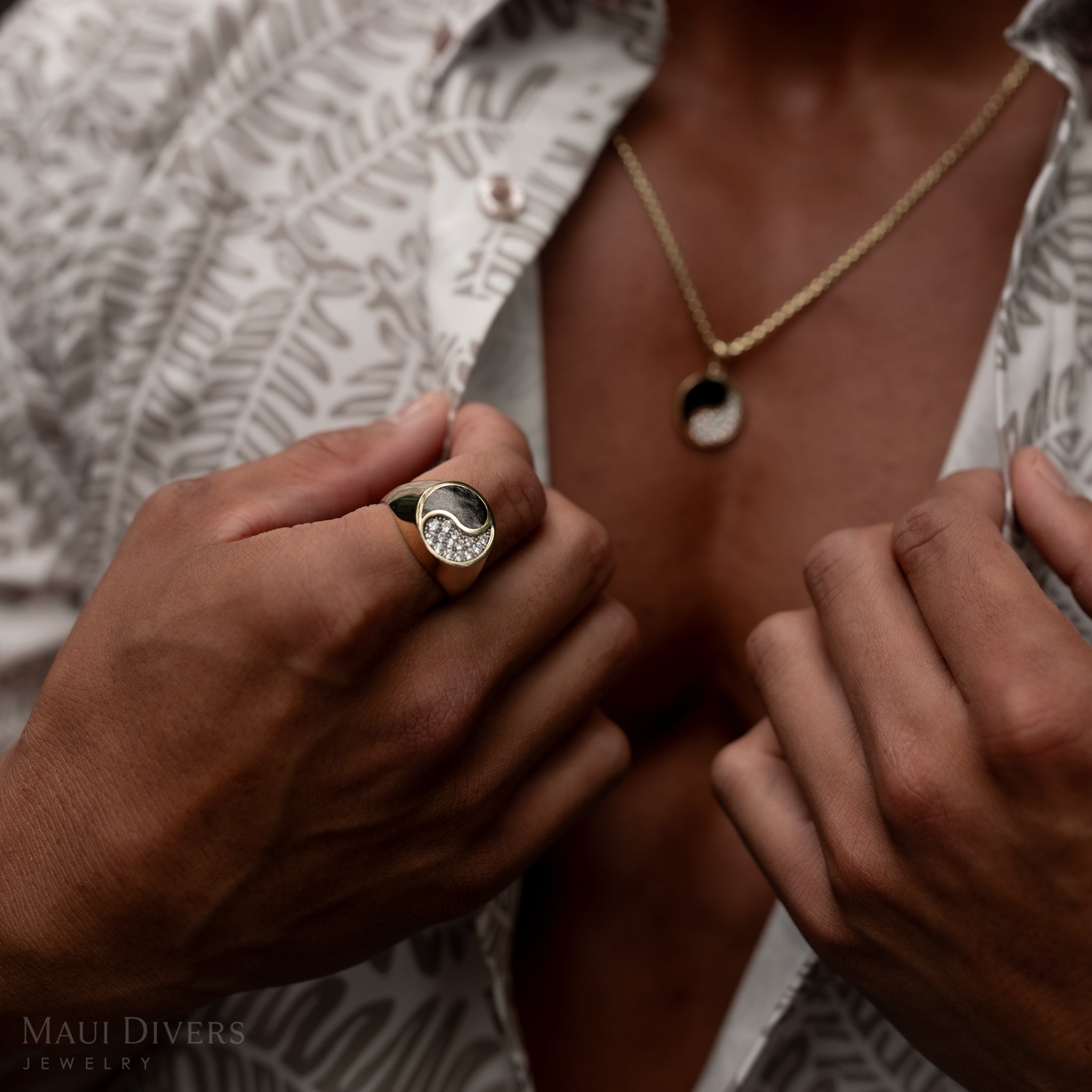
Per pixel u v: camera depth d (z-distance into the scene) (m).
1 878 0.29
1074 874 0.26
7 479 0.36
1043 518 0.30
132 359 0.36
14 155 0.37
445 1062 0.34
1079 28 0.34
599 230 0.37
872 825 0.28
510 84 0.35
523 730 0.29
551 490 0.31
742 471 0.36
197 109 0.37
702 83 0.38
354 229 0.36
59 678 0.29
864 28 0.37
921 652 0.28
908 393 0.35
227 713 0.28
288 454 0.31
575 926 0.36
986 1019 0.28
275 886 0.28
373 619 0.27
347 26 0.37
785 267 0.37
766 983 0.33
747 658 0.31
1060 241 0.33
